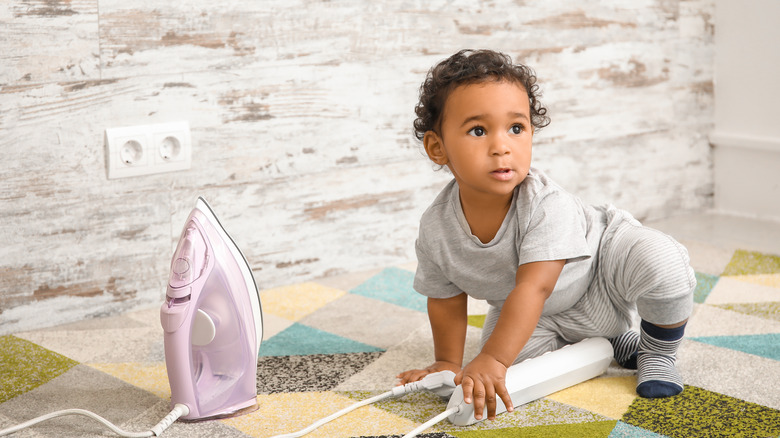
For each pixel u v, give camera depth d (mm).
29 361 1252
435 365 1136
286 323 1410
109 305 1468
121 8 1383
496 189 1004
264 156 1562
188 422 1027
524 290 1016
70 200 1398
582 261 1104
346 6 1593
